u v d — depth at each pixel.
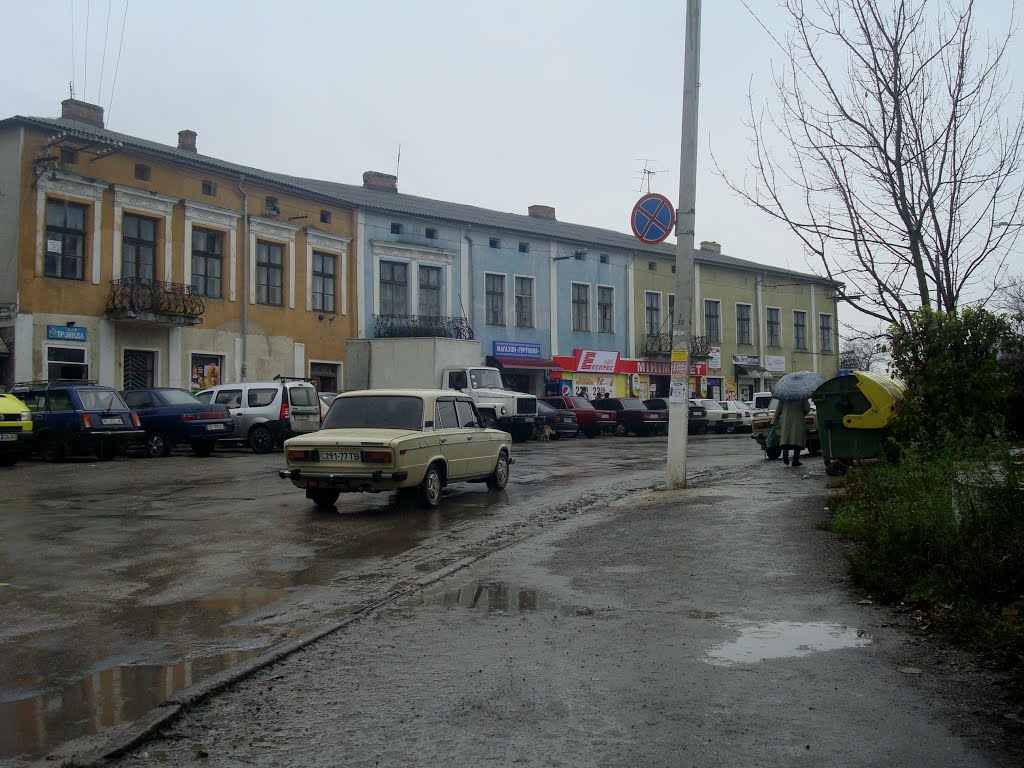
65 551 8.91
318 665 4.99
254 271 32.03
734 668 4.79
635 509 10.48
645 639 5.35
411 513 11.64
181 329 29.39
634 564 7.43
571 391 44.34
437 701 4.39
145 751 3.88
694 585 6.66
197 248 30.16
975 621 5.29
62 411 20.05
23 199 25.30
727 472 15.80
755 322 54.09
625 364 47.09
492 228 40.88
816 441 19.55
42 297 25.67
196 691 4.47
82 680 4.93
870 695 4.37
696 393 50.19
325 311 34.91
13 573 7.86
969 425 8.11
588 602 6.26
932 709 4.18
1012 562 5.75
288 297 33.22
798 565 7.23
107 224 27.36
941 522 6.38
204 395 24.25
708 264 51.25
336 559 8.53
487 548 9.00
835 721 4.05
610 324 46.69
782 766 3.60
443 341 29.45
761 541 8.21
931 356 10.47
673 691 4.46
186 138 34.22
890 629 5.49
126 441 20.62
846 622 5.64
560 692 4.47
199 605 6.70
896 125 8.70
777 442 19.05
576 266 45.00
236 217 31.28
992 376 10.06
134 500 12.89
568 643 5.30
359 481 11.27
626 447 26.89
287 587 7.32
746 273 53.69
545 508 12.09
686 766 3.61
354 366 30.30
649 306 49.00
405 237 37.94
